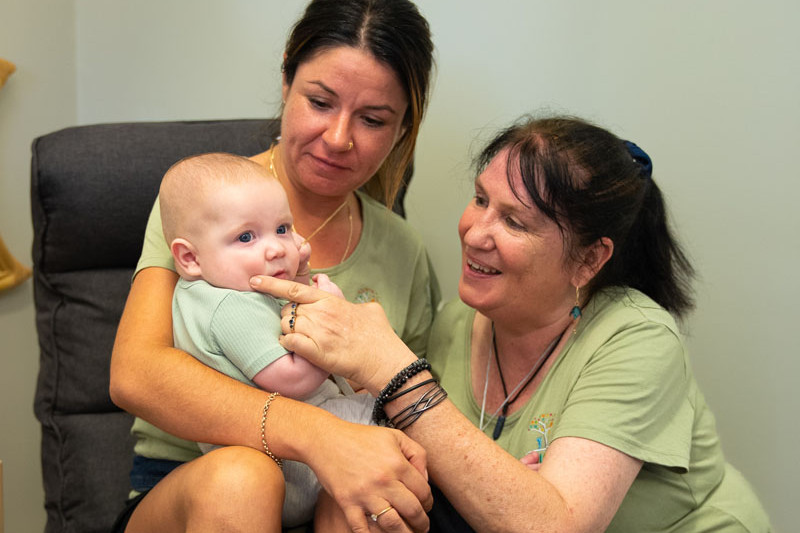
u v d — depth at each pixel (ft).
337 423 4.08
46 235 6.58
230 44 8.39
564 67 7.55
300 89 5.10
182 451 5.14
